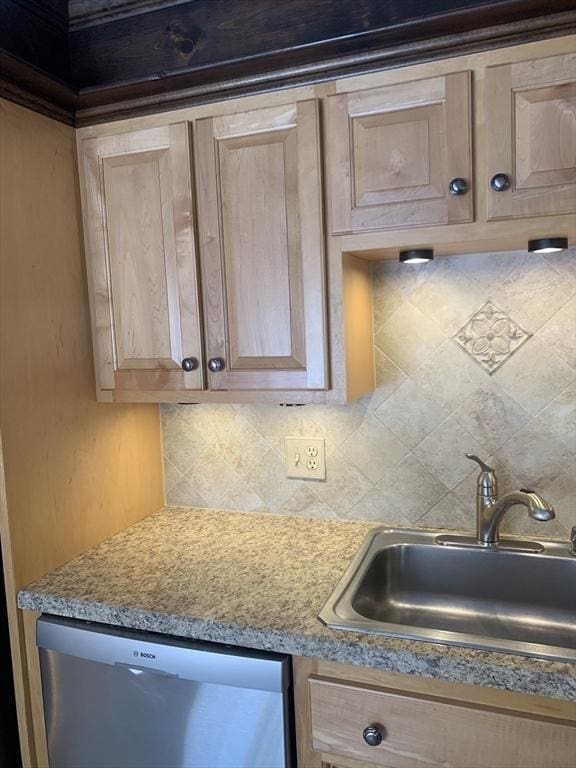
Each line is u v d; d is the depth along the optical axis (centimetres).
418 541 157
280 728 116
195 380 148
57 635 133
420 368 162
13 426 138
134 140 147
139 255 150
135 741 130
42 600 135
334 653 111
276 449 179
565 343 149
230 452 185
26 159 140
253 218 138
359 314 151
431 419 162
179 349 149
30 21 151
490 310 154
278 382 141
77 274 155
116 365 157
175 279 147
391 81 125
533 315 151
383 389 166
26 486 141
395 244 128
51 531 148
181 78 137
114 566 149
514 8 112
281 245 137
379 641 110
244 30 147
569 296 148
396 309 162
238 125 137
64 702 136
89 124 152
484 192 121
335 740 115
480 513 152
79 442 157
